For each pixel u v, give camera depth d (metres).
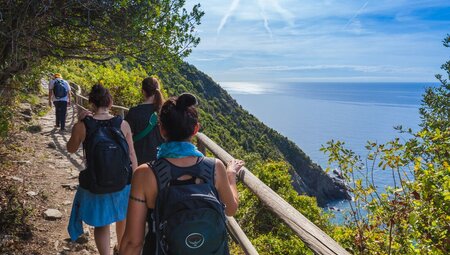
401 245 4.19
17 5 5.00
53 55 6.15
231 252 5.48
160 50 6.09
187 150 1.94
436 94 8.28
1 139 8.30
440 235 3.66
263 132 136.88
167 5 5.91
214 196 1.85
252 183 2.77
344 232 4.94
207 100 119.94
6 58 5.49
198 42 6.23
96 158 3.31
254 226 8.73
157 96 3.98
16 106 11.95
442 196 3.60
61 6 5.24
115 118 3.59
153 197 1.89
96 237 3.78
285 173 13.12
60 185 6.90
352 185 4.62
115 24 5.88
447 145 4.18
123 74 18.19
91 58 6.38
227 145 69.31
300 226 1.93
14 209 5.09
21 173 7.10
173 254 1.72
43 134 11.03
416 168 4.01
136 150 4.00
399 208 4.09
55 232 5.07
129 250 1.93
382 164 4.43
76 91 15.39
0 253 4.27
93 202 3.55
